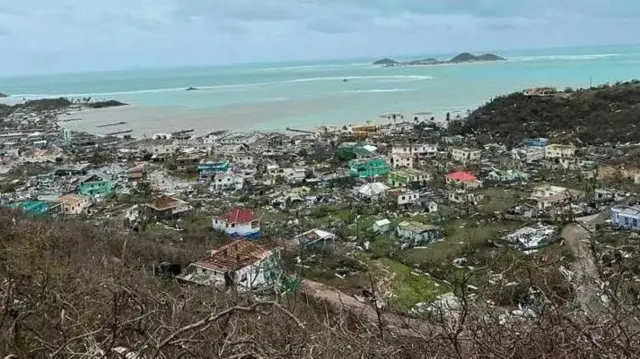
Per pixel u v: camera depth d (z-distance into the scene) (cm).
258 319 253
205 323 203
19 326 291
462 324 214
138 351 203
